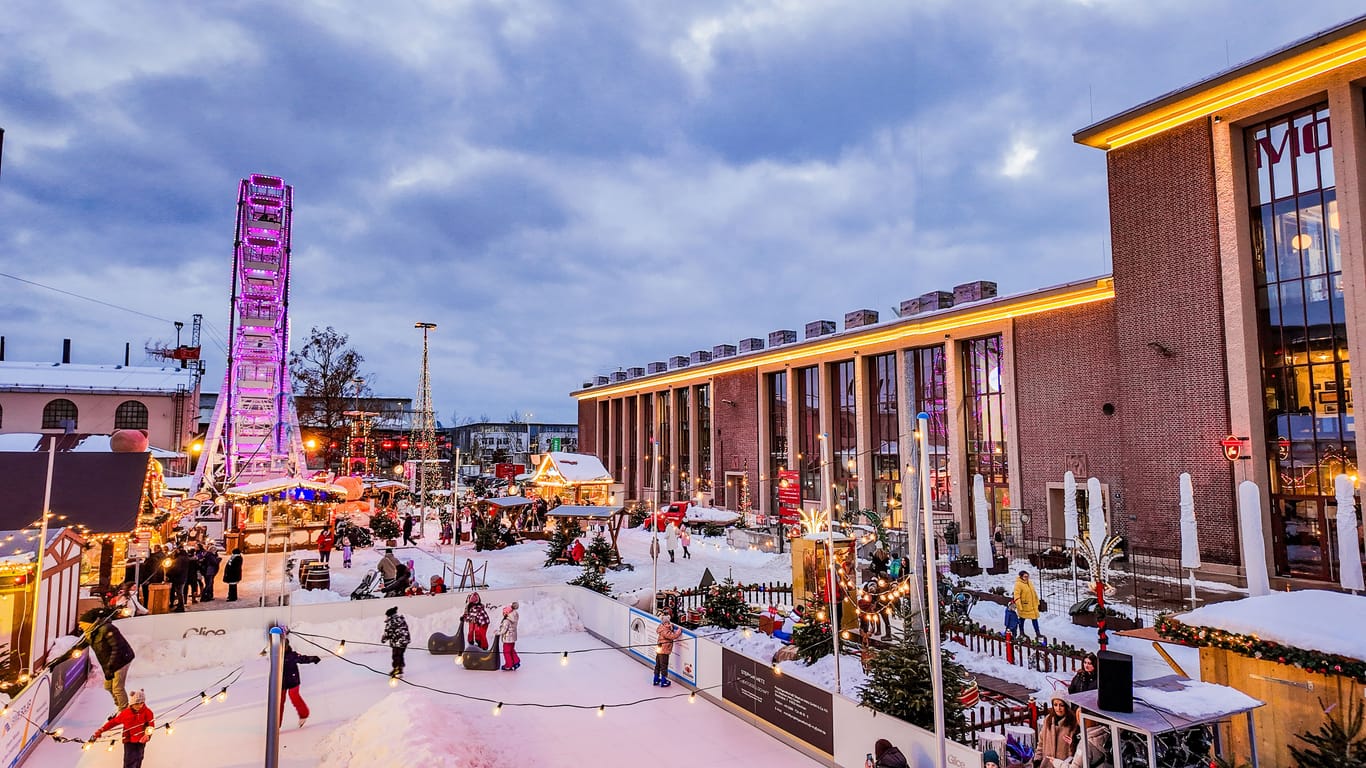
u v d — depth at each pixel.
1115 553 25.17
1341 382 22.83
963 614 19.39
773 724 13.73
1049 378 32.88
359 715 14.15
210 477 43.75
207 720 14.17
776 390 50.81
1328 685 8.98
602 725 14.20
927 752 10.47
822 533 22.17
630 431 67.81
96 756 12.41
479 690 16.27
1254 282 25.12
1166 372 26.92
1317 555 23.11
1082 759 9.14
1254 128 25.50
